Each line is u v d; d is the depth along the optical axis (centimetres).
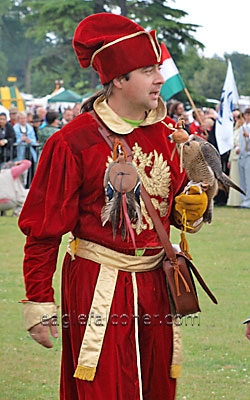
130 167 368
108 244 372
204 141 384
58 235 373
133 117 379
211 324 685
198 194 386
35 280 378
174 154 386
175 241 1063
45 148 378
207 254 1023
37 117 1612
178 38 3559
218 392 527
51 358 602
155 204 381
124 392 368
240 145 1628
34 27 4162
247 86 5034
